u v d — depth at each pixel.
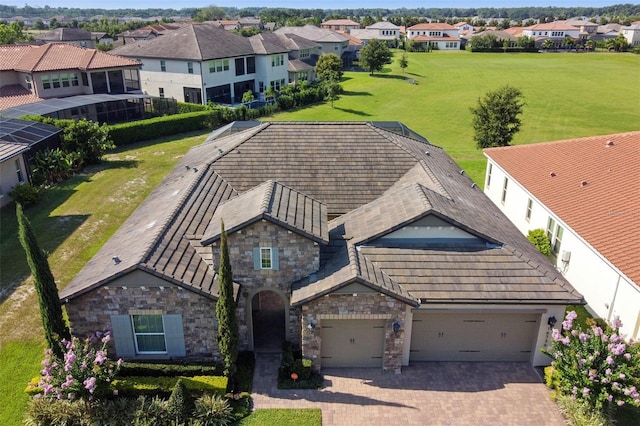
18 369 17.75
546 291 17.73
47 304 15.63
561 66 116.88
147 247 17.27
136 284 16.55
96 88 58.28
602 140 30.50
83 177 37.88
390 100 78.62
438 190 22.25
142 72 69.56
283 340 19.78
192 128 54.34
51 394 15.56
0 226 28.91
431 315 18.25
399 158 25.75
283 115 65.62
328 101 76.06
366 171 25.00
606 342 15.52
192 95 67.50
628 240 20.69
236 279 18.17
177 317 17.11
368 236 19.20
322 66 87.44
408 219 18.95
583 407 15.60
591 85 93.06
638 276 18.42
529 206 28.84
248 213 17.94
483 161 43.84
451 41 164.00
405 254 18.83
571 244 23.70
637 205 22.83
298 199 20.06
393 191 23.08
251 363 18.41
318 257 18.00
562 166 29.58
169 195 23.67
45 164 35.75
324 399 16.78
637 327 18.44
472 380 17.92
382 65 102.31
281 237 17.59
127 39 134.50
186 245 18.75
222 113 57.59
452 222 18.98
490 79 98.75
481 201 25.36
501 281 18.00
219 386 16.23
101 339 16.98
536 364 18.67
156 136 50.72
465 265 18.50
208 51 66.88
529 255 19.88
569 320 15.97
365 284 16.72
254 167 24.89
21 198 31.48
